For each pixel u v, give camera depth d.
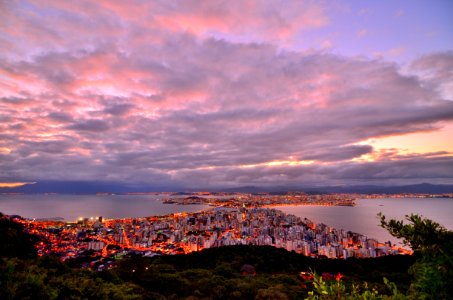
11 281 6.48
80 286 9.55
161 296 14.88
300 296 15.47
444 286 2.43
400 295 2.61
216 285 16.94
